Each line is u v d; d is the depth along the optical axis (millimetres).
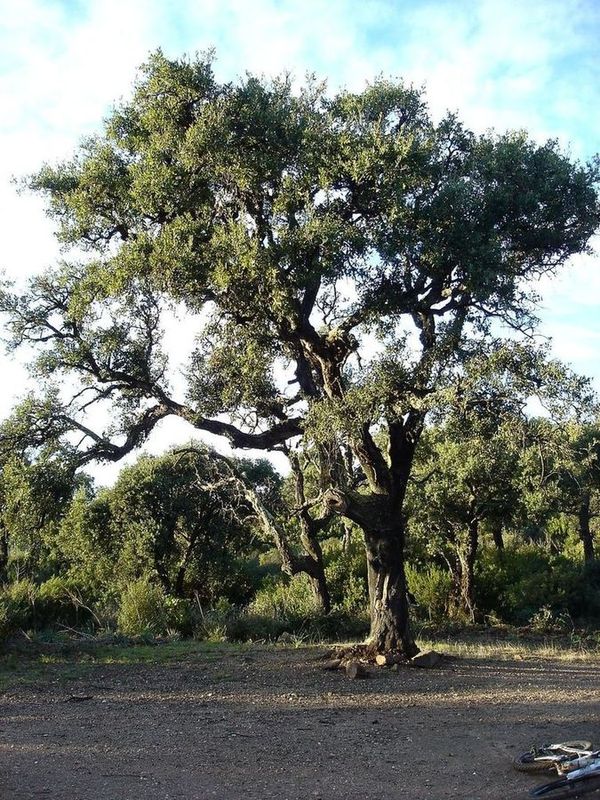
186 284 12875
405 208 12805
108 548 30031
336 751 7984
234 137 12992
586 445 21188
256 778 6910
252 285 12875
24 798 6137
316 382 15852
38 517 14836
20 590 19672
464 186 13117
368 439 15047
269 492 27906
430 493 25922
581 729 9008
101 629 20062
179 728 9078
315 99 13672
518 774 7078
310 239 12406
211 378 16766
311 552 24016
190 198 13422
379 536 15281
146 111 13844
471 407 12617
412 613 26938
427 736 8742
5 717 9641
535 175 13633
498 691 12156
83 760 7457
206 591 32906
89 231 14695
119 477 30875
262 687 12383
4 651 15633
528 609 26531
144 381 14922
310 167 12977
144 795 6320
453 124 14352
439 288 14391
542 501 23734
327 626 21938
